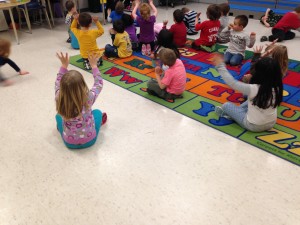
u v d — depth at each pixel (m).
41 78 2.90
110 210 1.41
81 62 3.34
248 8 5.43
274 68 1.71
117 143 1.90
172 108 2.31
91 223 1.34
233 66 3.15
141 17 3.49
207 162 1.73
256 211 1.40
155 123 2.12
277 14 4.98
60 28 4.80
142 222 1.34
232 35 3.23
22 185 1.56
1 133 2.01
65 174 1.64
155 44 3.71
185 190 1.53
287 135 1.95
